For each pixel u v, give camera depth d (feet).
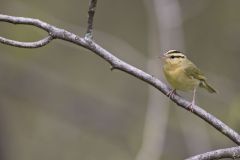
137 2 55.57
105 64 55.77
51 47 54.70
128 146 54.03
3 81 56.65
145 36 55.01
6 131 52.54
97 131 56.29
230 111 42.93
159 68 42.60
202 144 47.57
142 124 53.98
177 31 42.50
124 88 55.36
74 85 57.11
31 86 57.47
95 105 56.95
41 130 57.93
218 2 53.72
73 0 55.16
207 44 53.78
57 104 57.67
